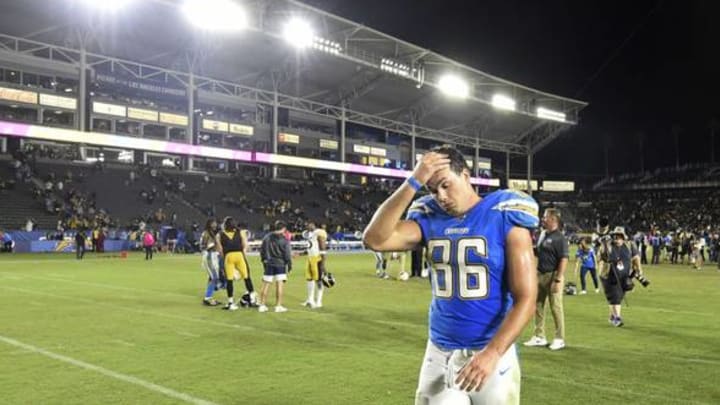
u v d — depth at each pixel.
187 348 9.41
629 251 11.99
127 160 54.75
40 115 43.03
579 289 19.34
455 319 3.27
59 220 38.62
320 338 10.33
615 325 11.94
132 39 44.47
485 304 3.22
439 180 3.28
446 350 3.32
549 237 9.64
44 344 9.59
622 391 7.11
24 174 41.38
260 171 59.22
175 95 47.50
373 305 14.69
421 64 54.53
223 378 7.62
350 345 9.74
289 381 7.50
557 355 9.13
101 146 44.59
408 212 3.59
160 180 48.25
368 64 50.50
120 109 45.88
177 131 52.16
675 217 69.62
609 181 102.88
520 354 9.20
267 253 13.38
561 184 83.38
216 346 9.58
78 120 43.38
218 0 39.38
